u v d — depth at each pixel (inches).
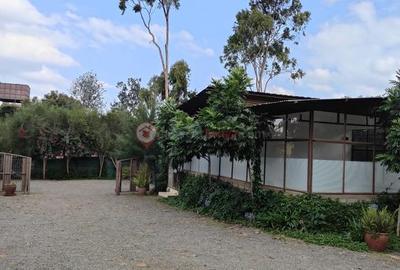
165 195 732.0
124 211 555.2
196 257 307.7
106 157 1289.4
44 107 1226.0
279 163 486.3
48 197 705.6
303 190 445.4
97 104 2194.9
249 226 444.5
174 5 1198.9
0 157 829.8
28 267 266.1
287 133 477.7
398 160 395.2
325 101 409.7
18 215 491.2
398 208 410.0
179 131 566.6
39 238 359.3
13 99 2416.3
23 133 1155.9
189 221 481.1
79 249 320.8
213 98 467.2
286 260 309.9
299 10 1416.1
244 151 477.7
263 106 452.8
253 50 1409.9
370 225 363.6
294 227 407.8
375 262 316.8
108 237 373.1
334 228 404.5
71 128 1218.6
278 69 1445.6
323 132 447.5
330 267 295.9
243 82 465.7
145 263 284.7
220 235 399.2
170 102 736.3
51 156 1206.3
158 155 812.0
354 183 458.0
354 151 460.4
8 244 331.6
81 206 593.6
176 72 1296.8
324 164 444.8
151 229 422.9
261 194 473.4
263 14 1375.5
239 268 281.4
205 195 565.6
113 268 269.1
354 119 463.2
